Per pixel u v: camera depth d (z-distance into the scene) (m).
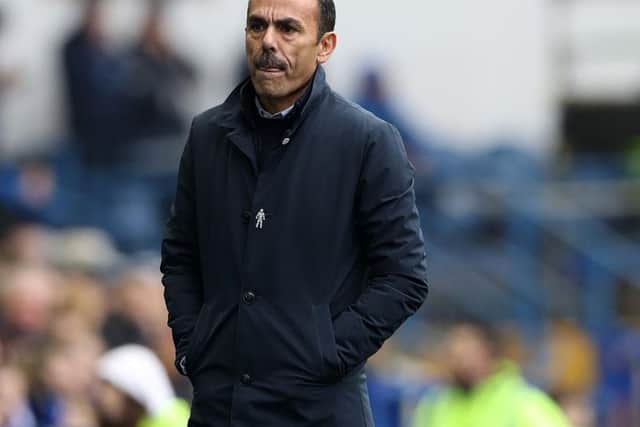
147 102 51.22
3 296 34.03
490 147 55.47
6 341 33.75
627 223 54.22
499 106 55.94
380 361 41.88
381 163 15.35
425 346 45.91
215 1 52.78
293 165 15.30
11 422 27.55
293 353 15.09
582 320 49.31
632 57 59.47
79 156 50.78
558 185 53.91
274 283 15.20
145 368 24.94
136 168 50.97
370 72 51.97
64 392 29.17
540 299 49.72
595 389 43.03
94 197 49.38
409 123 55.03
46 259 42.22
